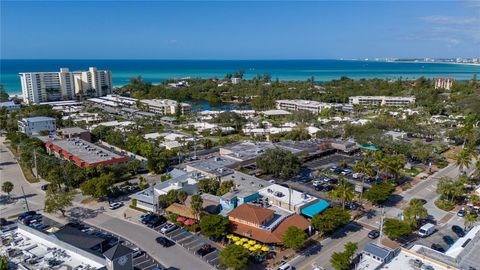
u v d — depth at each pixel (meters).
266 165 133.62
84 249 74.19
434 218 107.50
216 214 102.44
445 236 96.19
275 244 89.69
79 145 171.12
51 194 111.69
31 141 173.12
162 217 105.81
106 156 154.50
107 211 113.00
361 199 120.44
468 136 183.12
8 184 122.69
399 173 140.00
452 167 155.88
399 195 125.19
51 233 82.88
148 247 90.75
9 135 193.50
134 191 129.50
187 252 88.69
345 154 176.38
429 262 69.31
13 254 75.88
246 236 90.44
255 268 80.88
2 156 178.25
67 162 145.25
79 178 131.38
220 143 198.75
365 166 126.00
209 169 134.75
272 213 96.69
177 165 158.25
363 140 176.12
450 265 66.56
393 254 72.44
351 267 79.69
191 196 110.88
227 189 116.56
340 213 95.50
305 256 86.00
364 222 104.25
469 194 124.75
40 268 69.88
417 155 157.38
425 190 130.00
